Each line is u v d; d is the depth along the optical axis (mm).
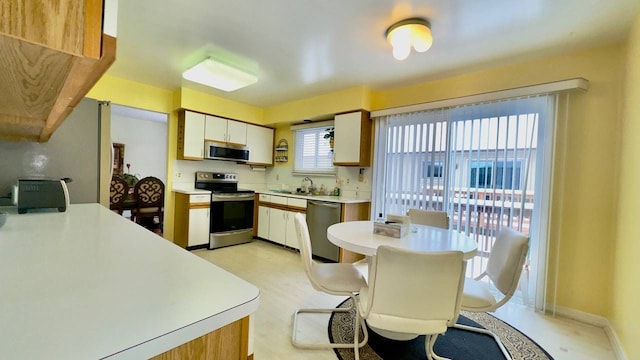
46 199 1592
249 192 4414
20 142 1893
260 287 2707
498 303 1611
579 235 2258
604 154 2166
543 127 2410
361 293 1652
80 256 855
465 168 2820
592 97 2223
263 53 2572
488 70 2734
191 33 2246
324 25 2080
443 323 1351
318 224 3637
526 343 1906
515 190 2521
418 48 2086
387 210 3404
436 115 3033
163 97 3836
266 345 1802
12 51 419
